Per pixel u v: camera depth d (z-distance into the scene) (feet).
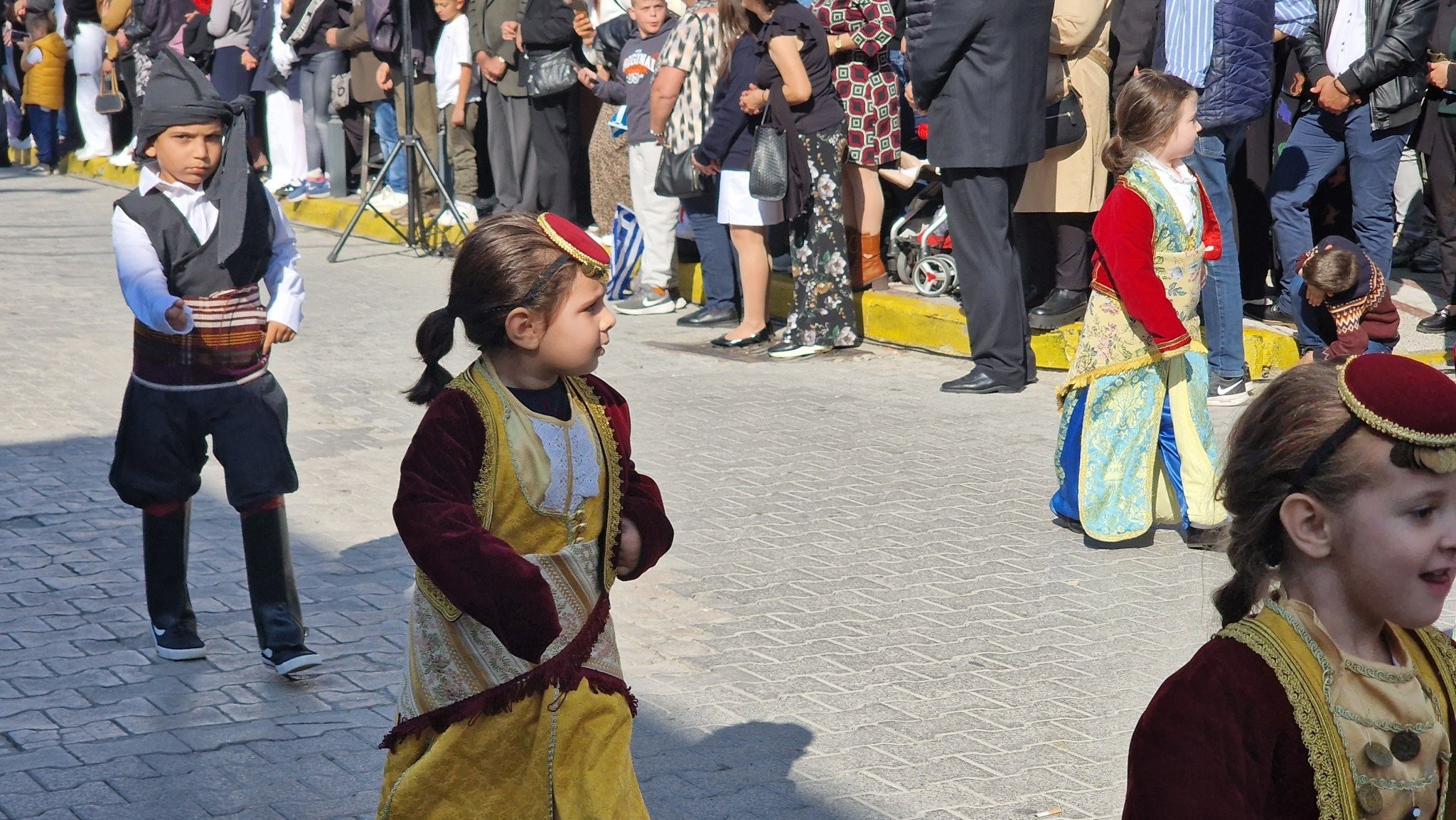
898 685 15.38
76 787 13.23
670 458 24.13
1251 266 30.78
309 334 33.88
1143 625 16.97
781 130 29.68
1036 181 28.35
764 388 28.91
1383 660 6.40
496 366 9.59
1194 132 18.74
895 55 34.65
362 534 20.47
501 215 9.58
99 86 66.13
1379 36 27.07
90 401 27.71
